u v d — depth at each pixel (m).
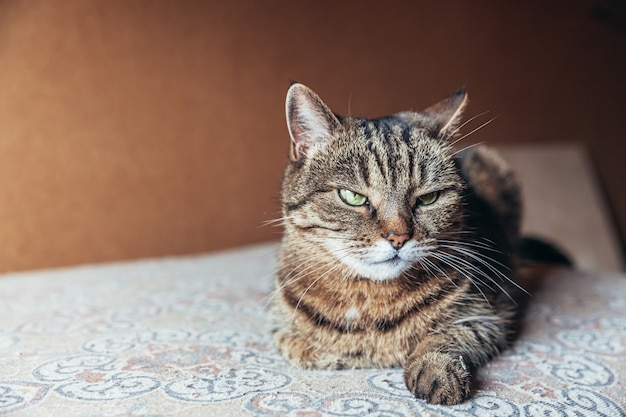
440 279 0.38
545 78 0.95
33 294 0.52
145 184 0.70
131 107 0.69
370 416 0.31
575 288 0.54
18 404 0.32
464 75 0.89
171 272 0.59
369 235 0.36
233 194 0.76
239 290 0.53
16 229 0.64
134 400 0.32
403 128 0.40
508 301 0.42
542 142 0.96
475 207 0.45
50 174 0.65
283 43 0.77
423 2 0.85
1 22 0.62
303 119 0.39
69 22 0.65
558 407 0.33
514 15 0.92
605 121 0.99
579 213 0.90
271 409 0.31
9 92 0.62
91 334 0.41
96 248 0.68
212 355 0.38
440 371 0.33
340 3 0.80
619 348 0.40
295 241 0.39
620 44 0.99
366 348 0.38
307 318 0.39
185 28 0.71
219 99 0.74
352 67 0.81
